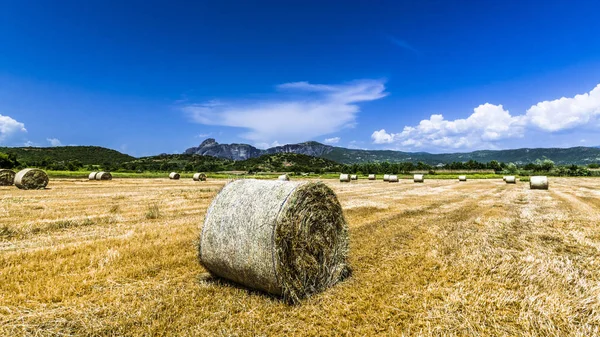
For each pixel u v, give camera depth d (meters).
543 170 85.06
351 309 5.30
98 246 8.48
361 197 21.98
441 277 6.63
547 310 5.06
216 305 5.35
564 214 14.69
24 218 11.91
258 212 5.87
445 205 17.84
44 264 6.98
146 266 7.09
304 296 5.88
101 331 4.46
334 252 6.58
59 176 46.00
